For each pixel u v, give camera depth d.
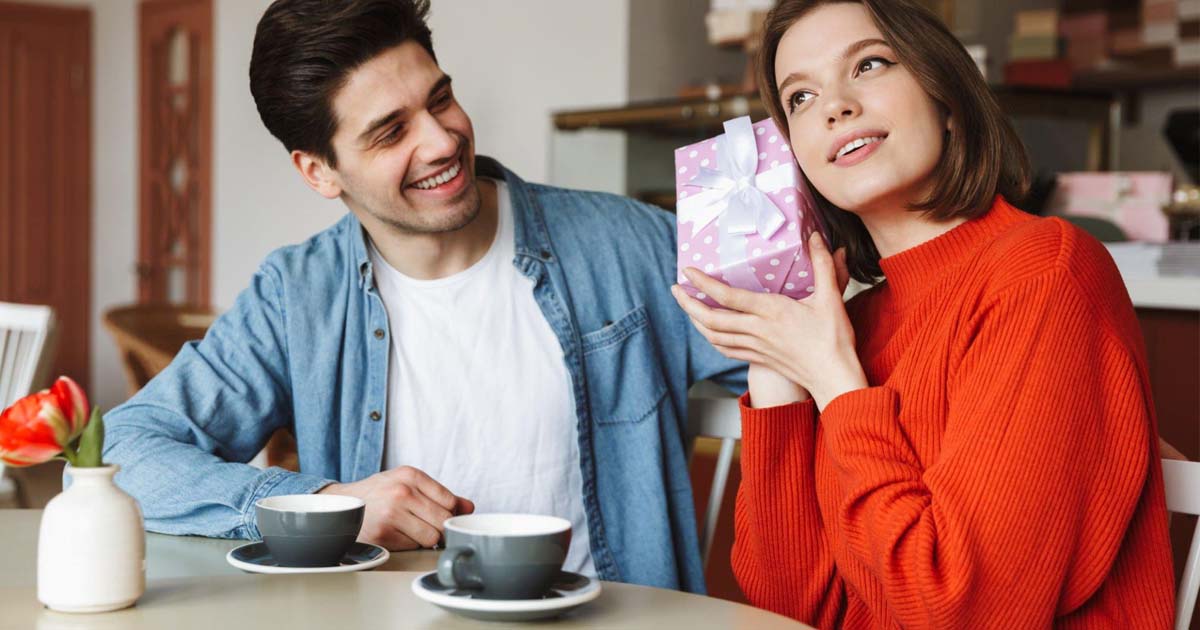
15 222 7.26
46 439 0.90
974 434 1.03
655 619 0.92
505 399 1.51
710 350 1.59
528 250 1.54
